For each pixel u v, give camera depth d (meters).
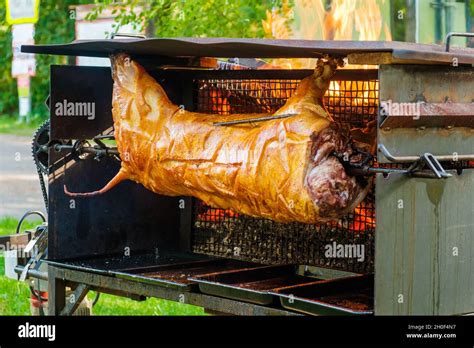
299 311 3.99
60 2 16.73
